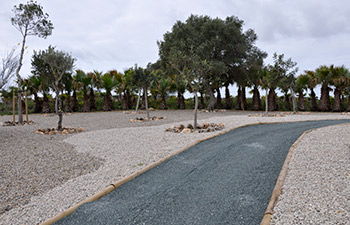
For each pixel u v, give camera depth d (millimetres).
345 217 2656
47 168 4766
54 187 3865
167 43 21203
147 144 6684
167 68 21641
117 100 27797
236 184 3875
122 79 21438
